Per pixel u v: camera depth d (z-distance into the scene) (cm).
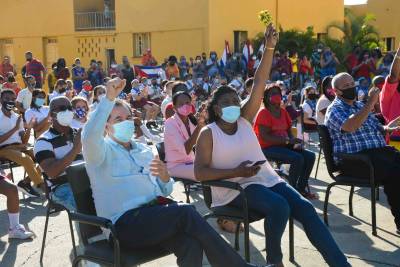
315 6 2936
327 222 597
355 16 2900
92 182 402
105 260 374
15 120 794
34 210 704
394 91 650
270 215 432
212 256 374
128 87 2084
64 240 582
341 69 2202
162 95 1783
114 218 395
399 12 3556
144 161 422
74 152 505
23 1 3061
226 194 468
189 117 673
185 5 2525
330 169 585
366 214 642
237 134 471
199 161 462
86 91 1538
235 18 2538
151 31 2652
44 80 2106
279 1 2739
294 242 553
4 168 876
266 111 700
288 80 1959
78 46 2923
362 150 572
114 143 413
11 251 550
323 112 888
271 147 699
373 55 2014
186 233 379
